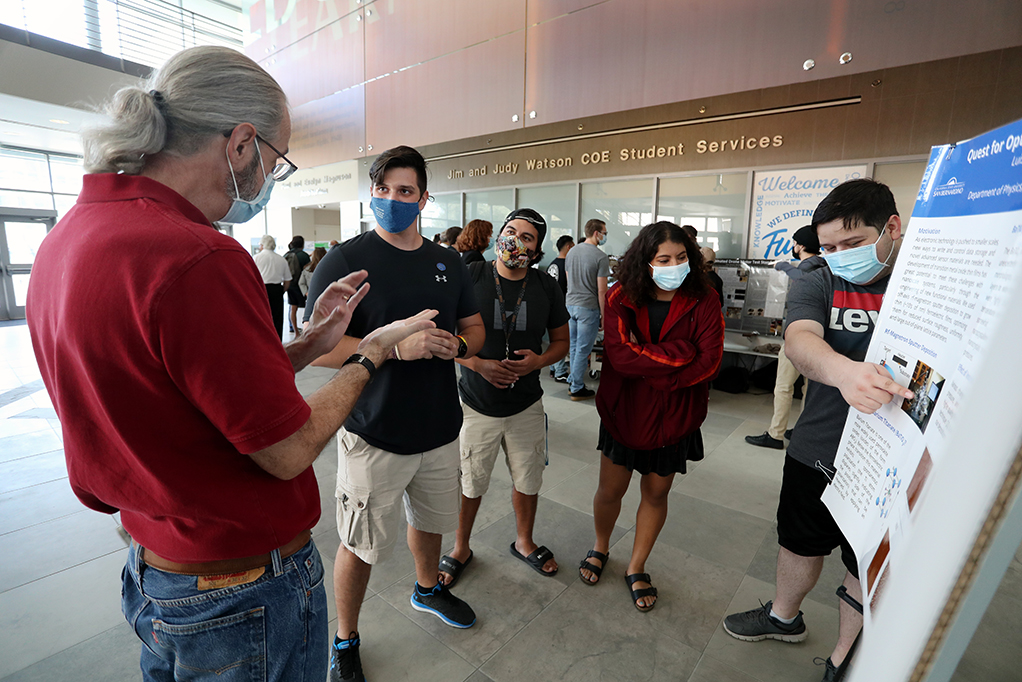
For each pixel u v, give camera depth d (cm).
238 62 78
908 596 31
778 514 168
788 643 181
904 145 436
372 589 207
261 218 1192
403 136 595
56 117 753
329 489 298
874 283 136
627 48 423
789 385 353
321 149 700
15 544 233
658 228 179
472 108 529
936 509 31
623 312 186
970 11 295
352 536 156
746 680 165
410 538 183
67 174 1014
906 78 429
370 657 173
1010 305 28
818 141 475
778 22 356
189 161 76
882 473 66
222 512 75
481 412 203
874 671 33
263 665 84
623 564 225
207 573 79
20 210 958
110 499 78
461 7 523
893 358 71
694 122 544
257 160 82
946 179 64
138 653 173
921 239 70
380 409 153
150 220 68
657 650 177
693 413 185
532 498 220
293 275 764
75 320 66
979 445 26
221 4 966
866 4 325
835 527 154
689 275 183
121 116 71
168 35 884
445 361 168
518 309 205
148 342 65
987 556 24
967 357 45
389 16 586
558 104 469
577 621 191
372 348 95
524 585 211
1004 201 44
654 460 192
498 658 174
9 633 180
